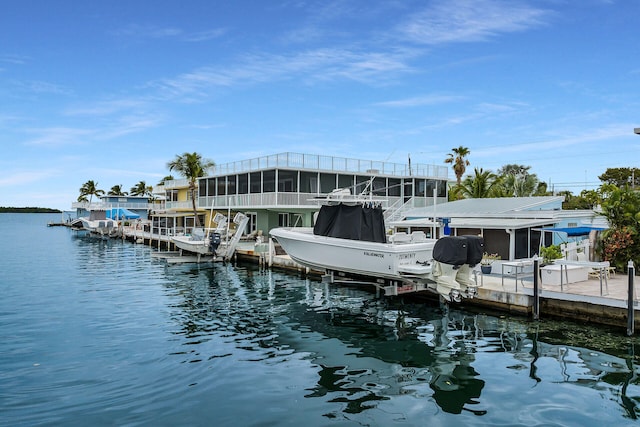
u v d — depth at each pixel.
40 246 46.56
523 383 9.20
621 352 10.93
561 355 10.81
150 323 14.08
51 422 7.42
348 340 12.45
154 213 57.28
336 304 17.17
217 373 9.76
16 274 25.52
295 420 7.59
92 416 7.65
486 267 18.84
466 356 10.96
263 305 16.98
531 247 20.31
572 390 8.80
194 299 18.11
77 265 29.92
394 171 36.59
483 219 21.70
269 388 8.98
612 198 18.56
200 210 45.28
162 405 8.12
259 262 28.61
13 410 7.85
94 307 16.42
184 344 11.85
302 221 34.53
